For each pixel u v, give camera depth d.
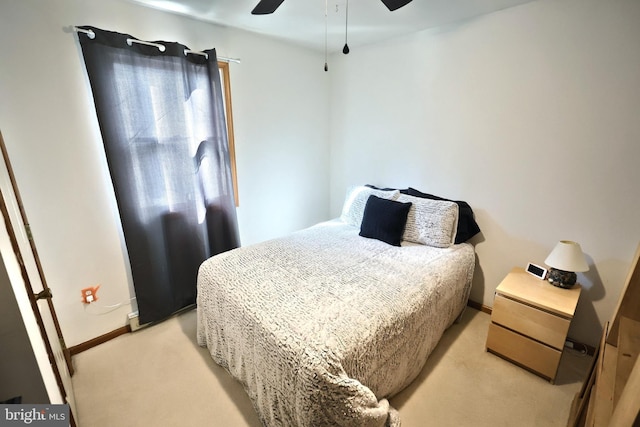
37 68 1.59
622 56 1.61
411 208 2.37
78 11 1.66
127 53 1.81
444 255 2.08
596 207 1.82
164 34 2.01
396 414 1.40
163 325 2.25
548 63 1.84
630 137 1.65
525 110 1.98
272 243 2.24
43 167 1.68
